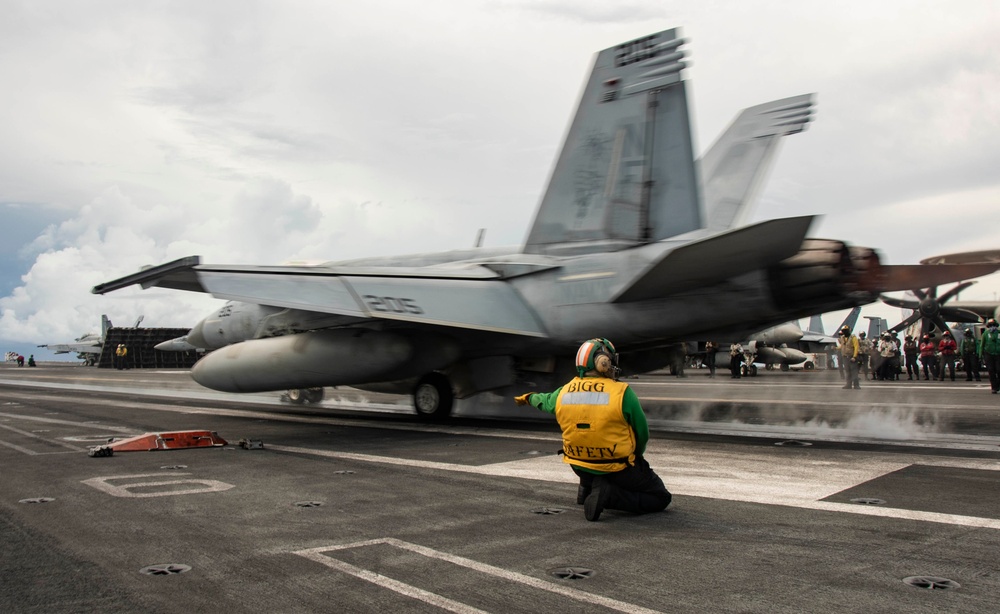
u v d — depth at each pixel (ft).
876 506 18.71
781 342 104.22
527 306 36.86
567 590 12.52
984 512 17.90
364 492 21.90
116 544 15.92
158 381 99.35
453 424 43.52
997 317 85.71
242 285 40.96
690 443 31.63
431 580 13.19
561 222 37.19
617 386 17.70
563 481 23.49
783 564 13.85
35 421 46.80
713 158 44.60
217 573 13.75
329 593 12.56
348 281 39.73
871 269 29.71
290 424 44.65
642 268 31.94
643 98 33.58
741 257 28.07
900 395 58.70
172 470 26.37
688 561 14.14
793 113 40.47
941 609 11.31
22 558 14.85
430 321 34.86
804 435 33.94
